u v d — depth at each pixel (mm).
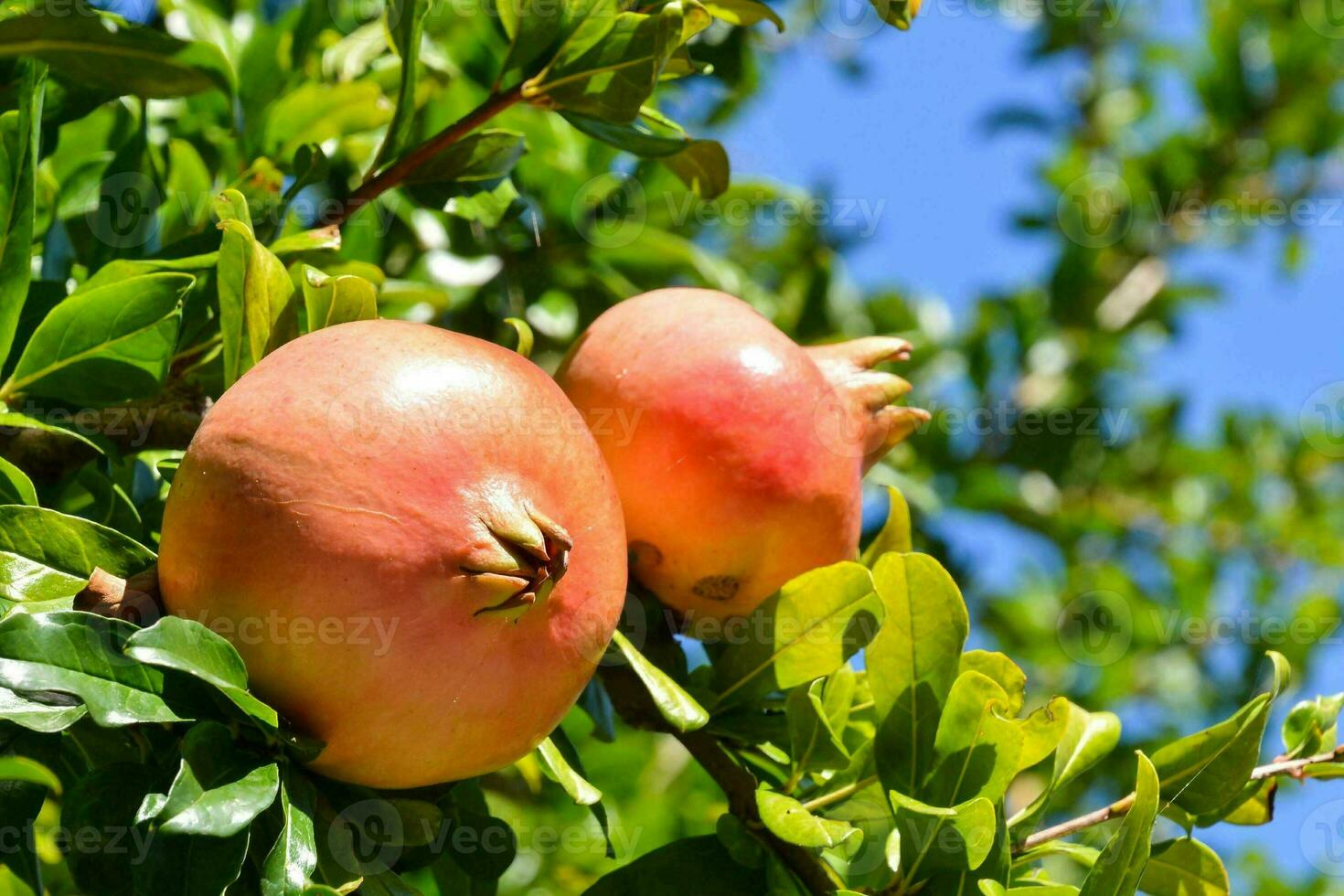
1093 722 951
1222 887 925
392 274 1113
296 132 1056
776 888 892
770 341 915
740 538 908
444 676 827
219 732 828
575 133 1166
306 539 821
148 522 949
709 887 903
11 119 903
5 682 811
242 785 821
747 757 950
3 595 849
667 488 905
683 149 959
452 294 1128
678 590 925
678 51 965
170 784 834
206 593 829
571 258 1158
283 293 885
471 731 835
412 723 831
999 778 887
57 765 899
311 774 851
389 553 821
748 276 1375
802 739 913
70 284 969
